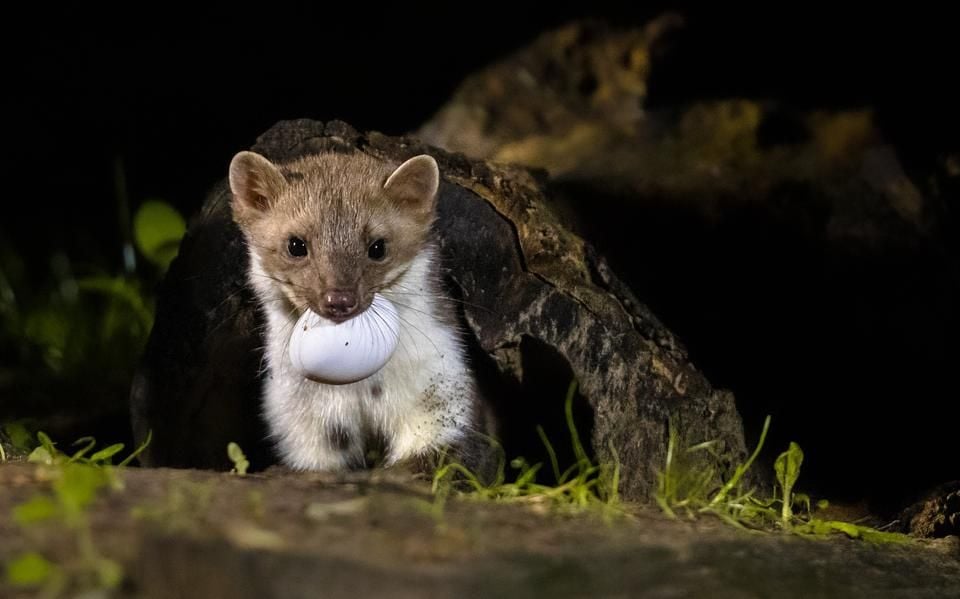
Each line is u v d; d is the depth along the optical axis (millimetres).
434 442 9445
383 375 9406
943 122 14227
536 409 10609
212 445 10672
